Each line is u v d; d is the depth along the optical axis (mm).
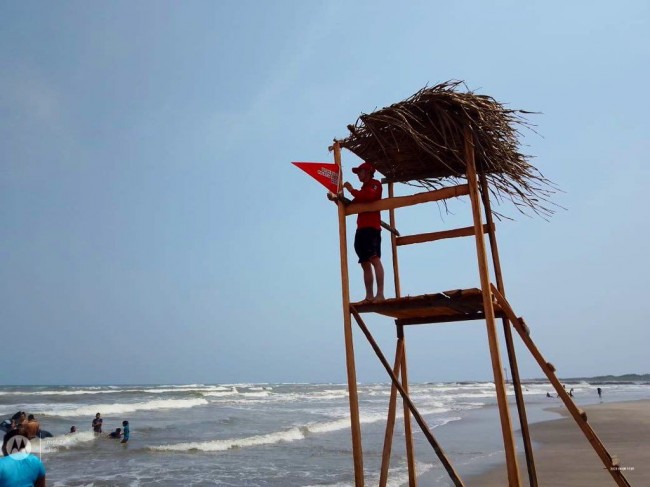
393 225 7504
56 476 15961
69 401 46969
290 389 91000
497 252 6547
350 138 6656
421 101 5930
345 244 6488
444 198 5926
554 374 5535
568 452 17344
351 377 6074
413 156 6902
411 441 7258
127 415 35969
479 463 16703
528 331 5652
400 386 5883
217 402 51312
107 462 18344
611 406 40094
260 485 14398
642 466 14172
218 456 19453
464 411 40625
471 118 5746
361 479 5805
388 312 6438
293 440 23812
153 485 14609
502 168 6508
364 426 29266
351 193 6570
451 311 6621
